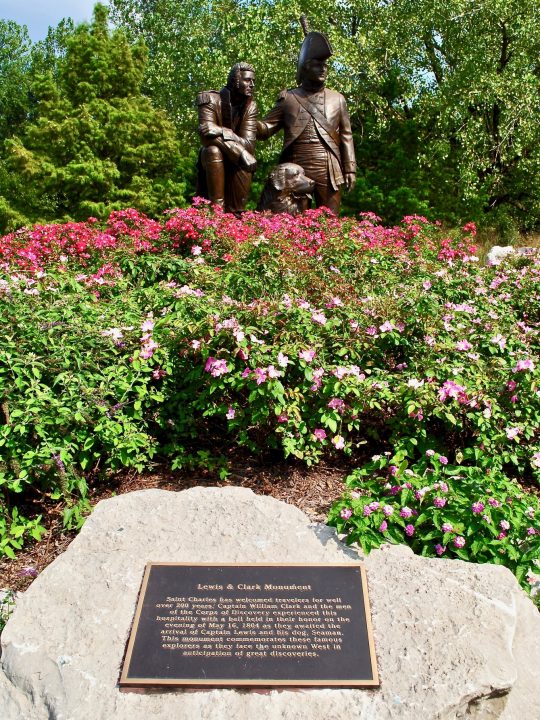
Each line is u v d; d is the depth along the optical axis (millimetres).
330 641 2473
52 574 2748
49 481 3467
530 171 16062
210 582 2693
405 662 2400
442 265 6617
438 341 4312
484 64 15789
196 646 2455
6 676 2404
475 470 3355
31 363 3660
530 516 3102
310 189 9242
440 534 3000
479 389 3867
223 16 18703
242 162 9023
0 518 3361
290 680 2344
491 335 4516
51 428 3516
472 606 2588
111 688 2334
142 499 3133
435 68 18047
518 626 2586
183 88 20109
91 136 18156
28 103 29828
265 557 2801
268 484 3736
